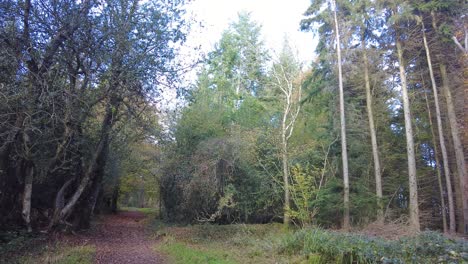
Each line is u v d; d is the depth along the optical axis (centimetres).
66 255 862
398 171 2206
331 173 1817
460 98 1895
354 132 1928
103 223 2020
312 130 2077
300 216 1448
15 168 1082
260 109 2212
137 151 2098
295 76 1936
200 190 1664
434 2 1672
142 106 1251
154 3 1109
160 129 1656
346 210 1595
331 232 1066
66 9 989
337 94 1877
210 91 2345
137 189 3488
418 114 2283
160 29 1097
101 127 1277
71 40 1017
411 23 1795
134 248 1151
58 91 944
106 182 2125
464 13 1705
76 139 1191
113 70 1050
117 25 1032
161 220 2078
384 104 2131
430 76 1922
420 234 973
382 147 2128
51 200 1331
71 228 1294
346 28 1778
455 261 738
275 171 1861
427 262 761
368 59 1872
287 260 946
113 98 1162
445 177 2061
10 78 888
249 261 968
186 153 1869
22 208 1102
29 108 901
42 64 948
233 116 2114
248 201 1766
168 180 1989
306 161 1773
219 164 1680
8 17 909
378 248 845
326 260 902
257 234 1484
